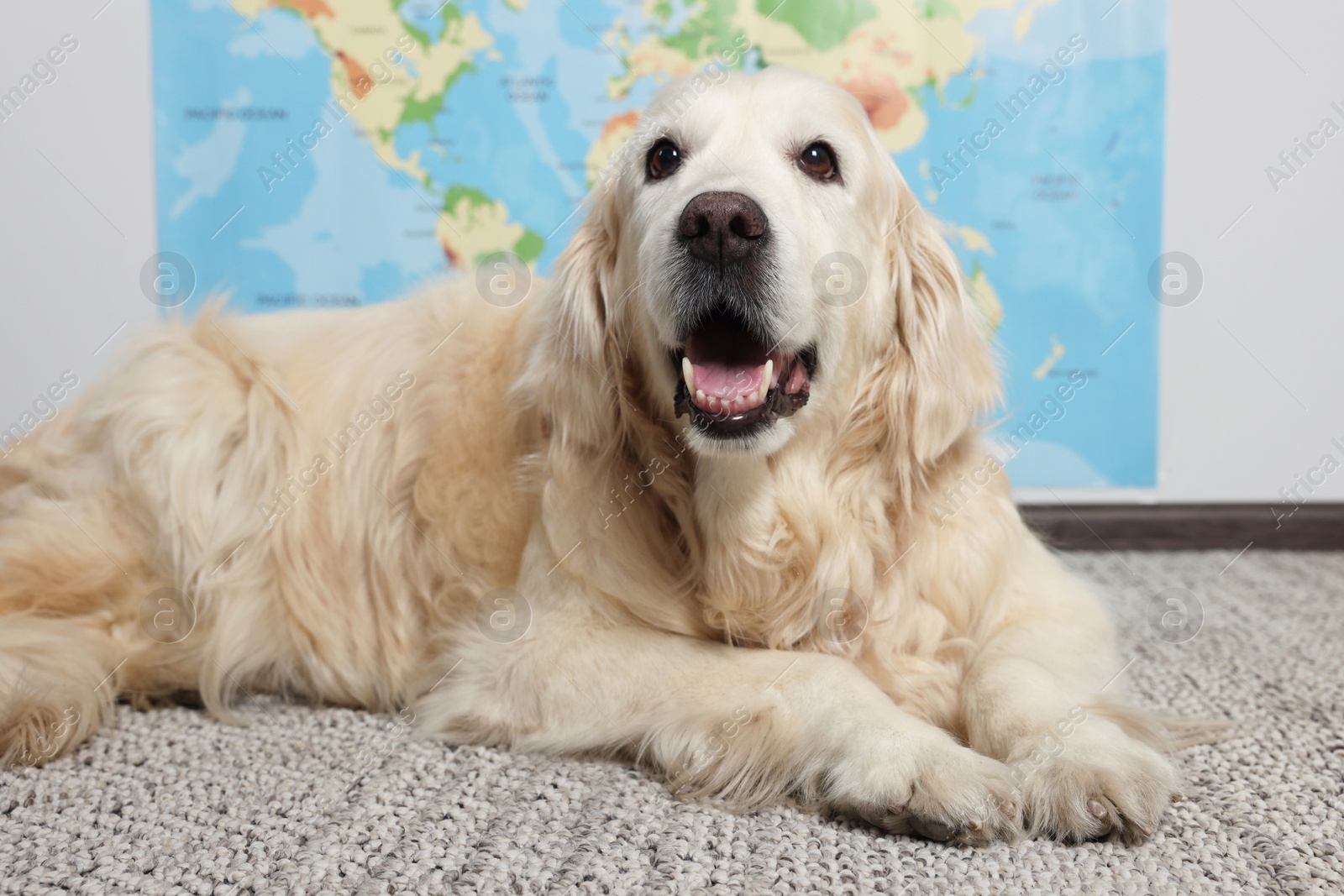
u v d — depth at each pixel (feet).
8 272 13.93
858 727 5.90
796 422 6.97
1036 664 6.65
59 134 13.85
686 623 7.12
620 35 14.12
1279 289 14.24
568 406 7.23
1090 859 5.27
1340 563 13.44
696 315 6.56
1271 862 5.20
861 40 13.98
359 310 9.48
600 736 6.78
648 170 7.11
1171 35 13.83
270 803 6.19
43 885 5.12
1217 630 10.11
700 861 5.30
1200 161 14.05
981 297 14.17
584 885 5.01
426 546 8.13
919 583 7.30
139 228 14.12
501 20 14.10
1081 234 14.23
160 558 8.51
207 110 14.06
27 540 8.37
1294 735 7.13
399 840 5.61
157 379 8.78
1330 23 13.73
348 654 8.45
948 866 5.20
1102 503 14.75
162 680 8.45
